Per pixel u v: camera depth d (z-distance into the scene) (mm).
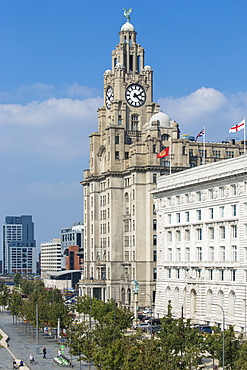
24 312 186375
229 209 160625
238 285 154125
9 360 140875
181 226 182625
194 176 177875
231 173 157625
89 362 124875
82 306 185375
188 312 175125
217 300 162625
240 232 155250
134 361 100438
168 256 191000
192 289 174250
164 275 191125
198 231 174875
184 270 180250
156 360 96312
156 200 198375
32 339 174000
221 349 107625
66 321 162375
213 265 165000
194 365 101688
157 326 171500
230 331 112062
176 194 186375
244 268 152625
